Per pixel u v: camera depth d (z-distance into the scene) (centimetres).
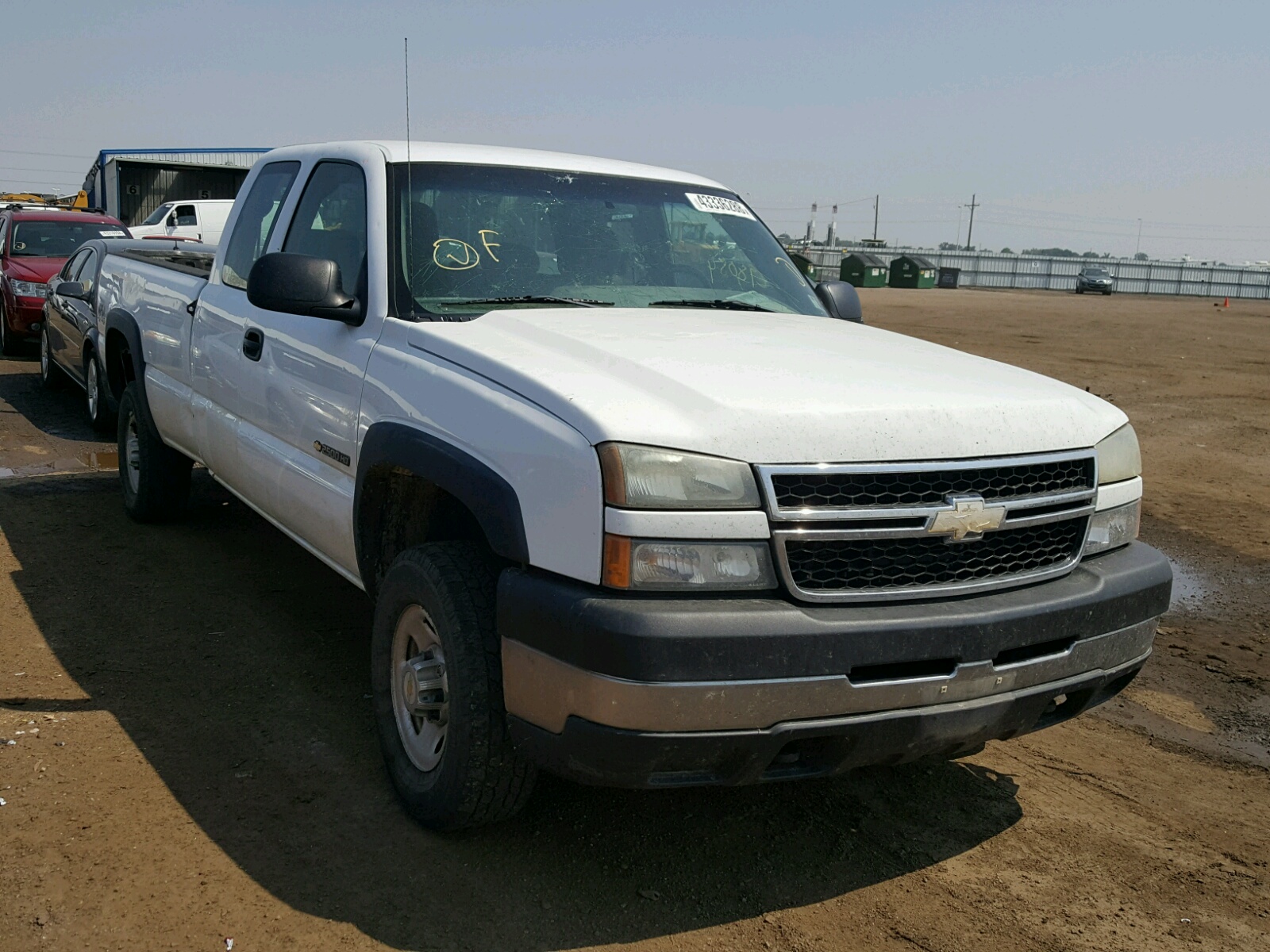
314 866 299
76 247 1386
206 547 582
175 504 607
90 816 316
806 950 274
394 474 345
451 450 299
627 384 284
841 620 262
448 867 302
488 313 353
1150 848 334
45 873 287
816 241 9819
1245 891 312
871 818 342
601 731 255
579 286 387
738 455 262
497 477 281
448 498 351
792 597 264
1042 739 414
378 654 340
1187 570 650
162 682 412
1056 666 292
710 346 325
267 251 447
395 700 336
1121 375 1670
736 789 355
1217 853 333
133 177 2805
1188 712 446
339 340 371
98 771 342
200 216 2453
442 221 381
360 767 355
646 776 259
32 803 321
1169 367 1822
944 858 321
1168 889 311
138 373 589
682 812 338
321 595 516
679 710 251
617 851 314
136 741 365
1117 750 406
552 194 412
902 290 6069
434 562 306
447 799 300
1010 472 290
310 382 386
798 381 294
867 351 346
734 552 260
